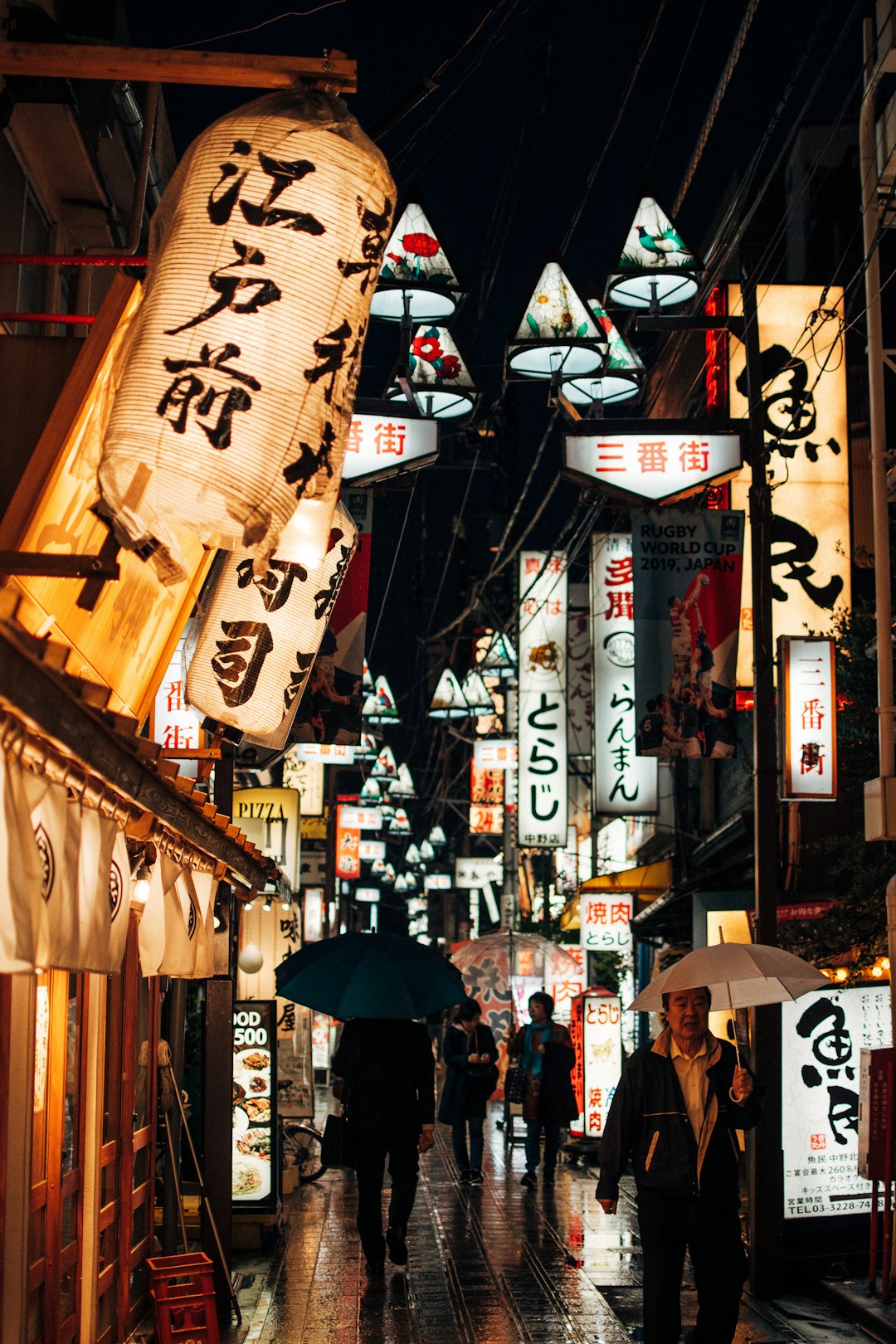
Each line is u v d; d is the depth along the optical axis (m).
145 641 7.28
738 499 16.00
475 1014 15.98
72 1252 6.43
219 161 4.57
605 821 31.27
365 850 42.44
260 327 4.43
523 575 23.89
